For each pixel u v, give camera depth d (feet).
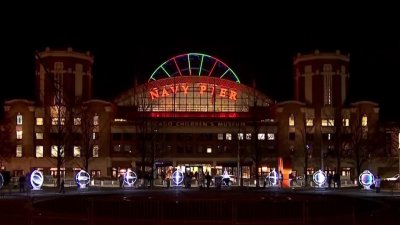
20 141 437.99
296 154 444.96
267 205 131.34
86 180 269.44
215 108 471.62
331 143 444.55
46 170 433.89
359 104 442.50
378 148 428.15
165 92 469.16
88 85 463.01
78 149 436.76
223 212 129.90
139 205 130.93
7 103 440.86
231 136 456.86
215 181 283.38
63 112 410.31
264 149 449.06
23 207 149.07
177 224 107.76
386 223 107.04
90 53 470.80
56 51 449.48
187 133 455.22
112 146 445.78
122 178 299.38
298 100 472.85
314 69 465.47
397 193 229.86
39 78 450.30
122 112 454.40
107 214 131.85
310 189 265.34
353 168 431.84
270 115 463.01
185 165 452.35
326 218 114.93
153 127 384.88
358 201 159.02
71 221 111.24
